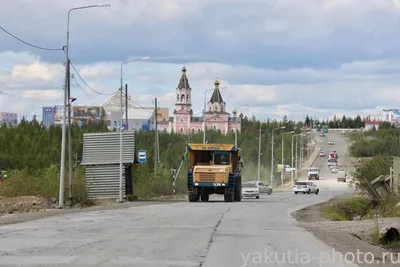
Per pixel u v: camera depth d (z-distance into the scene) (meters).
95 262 14.93
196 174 50.66
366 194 66.31
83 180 52.25
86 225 25.84
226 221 29.03
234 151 51.66
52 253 16.52
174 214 34.03
